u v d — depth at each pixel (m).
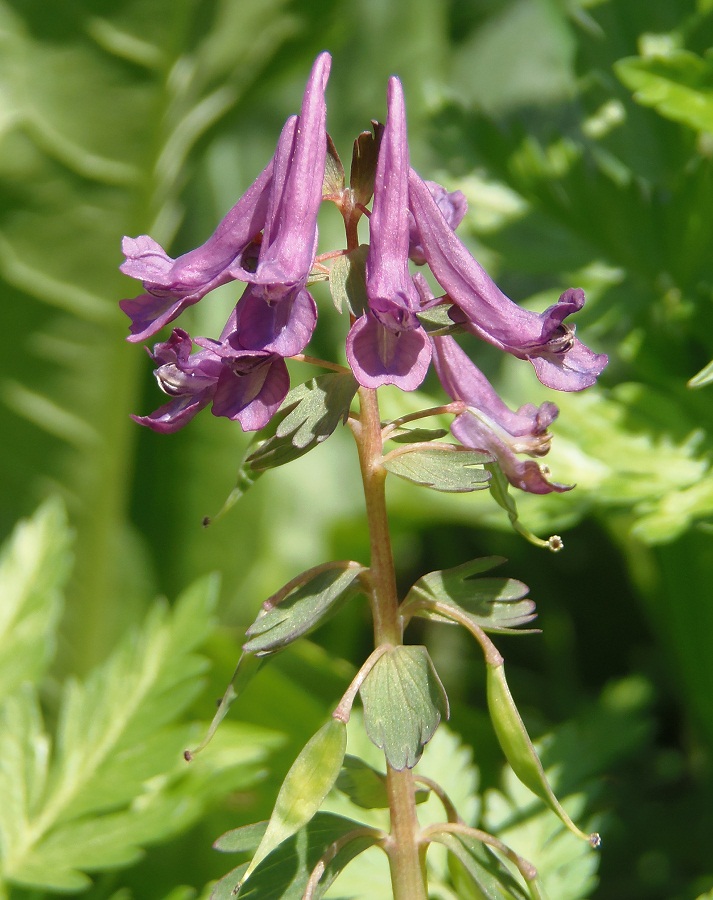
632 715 0.25
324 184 0.20
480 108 0.27
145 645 0.25
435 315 0.20
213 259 0.20
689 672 0.26
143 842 0.23
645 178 0.26
